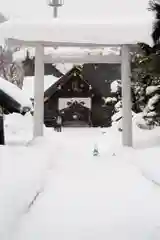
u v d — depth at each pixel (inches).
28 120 954.7
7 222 140.0
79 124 1486.2
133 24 467.5
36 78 487.2
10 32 466.6
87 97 1505.9
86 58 503.8
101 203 182.9
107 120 1504.7
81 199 191.3
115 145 498.0
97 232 140.2
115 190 212.4
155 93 507.8
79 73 1472.7
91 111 1508.4
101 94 1514.5
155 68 437.4
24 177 219.5
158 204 180.1
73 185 227.1
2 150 338.6
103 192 207.5
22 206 167.2
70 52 501.7
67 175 263.7
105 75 1512.1
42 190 212.7
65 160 349.7
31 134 745.6
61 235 136.5
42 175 249.0
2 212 147.7
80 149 466.9
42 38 467.8
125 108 483.5
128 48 483.2
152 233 139.3
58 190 212.7
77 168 299.1
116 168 298.4
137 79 511.2
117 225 148.9
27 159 299.7
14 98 391.2
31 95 1305.4
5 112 458.9
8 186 186.7
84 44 483.8
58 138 682.2
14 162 274.4
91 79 1513.3
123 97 486.0
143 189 214.2
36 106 487.8
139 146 469.4
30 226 145.8
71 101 1493.6
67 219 156.5
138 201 187.0
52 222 151.6
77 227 146.0
